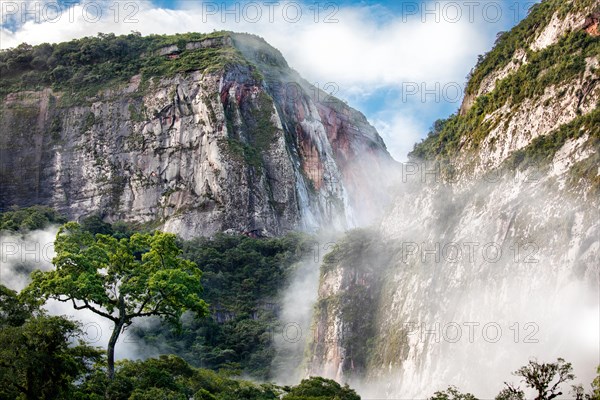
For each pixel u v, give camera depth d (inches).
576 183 4633.4
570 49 5378.9
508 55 6053.2
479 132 5733.3
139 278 3791.8
